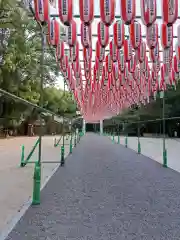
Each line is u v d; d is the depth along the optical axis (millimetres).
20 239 3609
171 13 4406
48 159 12219
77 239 3637
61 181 7320
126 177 7965
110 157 13422
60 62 8883
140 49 7312
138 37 5918
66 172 8805
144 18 4559
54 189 6371
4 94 3873
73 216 4516
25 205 5066
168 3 4387
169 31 5715
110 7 4473
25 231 3875
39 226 4066
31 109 7363
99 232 3877
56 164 10656
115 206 5074
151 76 9547
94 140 31312
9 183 6887
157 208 4973
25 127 9547
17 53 19688
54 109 35781
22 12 16844
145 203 5277
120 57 8023
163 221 4328
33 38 23094
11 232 3830
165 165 10141
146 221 4320
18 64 20500
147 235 3789
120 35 6027
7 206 5000
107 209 4895
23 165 9500
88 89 14219
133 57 8117
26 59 20578
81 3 4500
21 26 18844
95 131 68062
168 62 7297
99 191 6207
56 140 20797
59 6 4527
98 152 16156
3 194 5824
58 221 4281
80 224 4172
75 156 13812
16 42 19844
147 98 13133
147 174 8484
